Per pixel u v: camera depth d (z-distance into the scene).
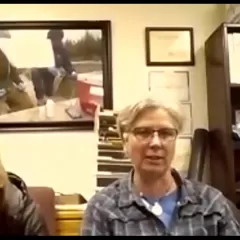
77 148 2.88
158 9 3.00
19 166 2.85
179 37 2.99
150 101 1.53
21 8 2.95
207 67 2.95
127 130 1.53
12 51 2.88
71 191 2.85
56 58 2.90
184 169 2.89
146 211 1.47
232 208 1.71
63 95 2.88
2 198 1.69
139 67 2.96
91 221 1.47
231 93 2.78
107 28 2.93
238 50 2.66
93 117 2.88
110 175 2.64
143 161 1.50
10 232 1.66
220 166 2.70
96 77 2.90
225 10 2.96
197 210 1.49
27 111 2.86
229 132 2.57
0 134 2.85
